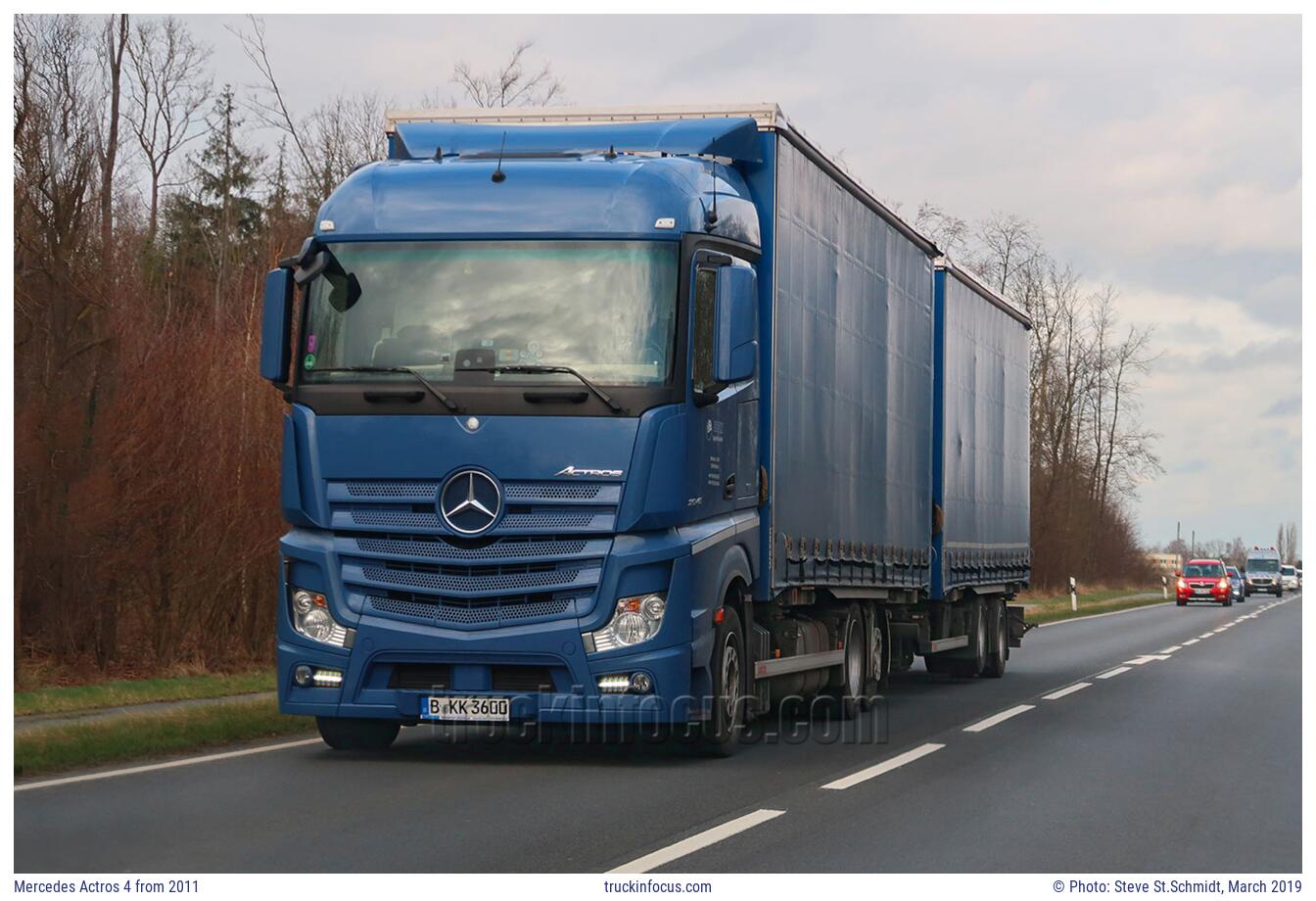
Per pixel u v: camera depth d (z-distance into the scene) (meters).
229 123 41.47
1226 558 187.00
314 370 11.52
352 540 11.38
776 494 13.22
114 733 12.05
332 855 7.99
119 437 17.25
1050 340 72.31
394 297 11.51
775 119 13.34
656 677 11.13
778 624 13.95
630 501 11.12
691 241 11.49
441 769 11.37
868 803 10.16
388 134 13.73
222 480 18.91
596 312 11.34
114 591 17.95
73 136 17.11
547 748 12.82
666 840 8.62
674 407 11.25
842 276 15.45
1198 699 19.31
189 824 8.81
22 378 16.44
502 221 11.52
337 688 11.34
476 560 11.16
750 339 11.61
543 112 13.54
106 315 17.30
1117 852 8.70
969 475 21.77
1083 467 75.12
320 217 11.76
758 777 11.32
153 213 37.28
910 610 20.00
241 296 22.59
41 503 16.75
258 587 20.30
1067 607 59.88
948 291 20.28
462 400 11.22
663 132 12.97
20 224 16.45
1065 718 16.66
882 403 17.06
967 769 12.09
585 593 11.17
